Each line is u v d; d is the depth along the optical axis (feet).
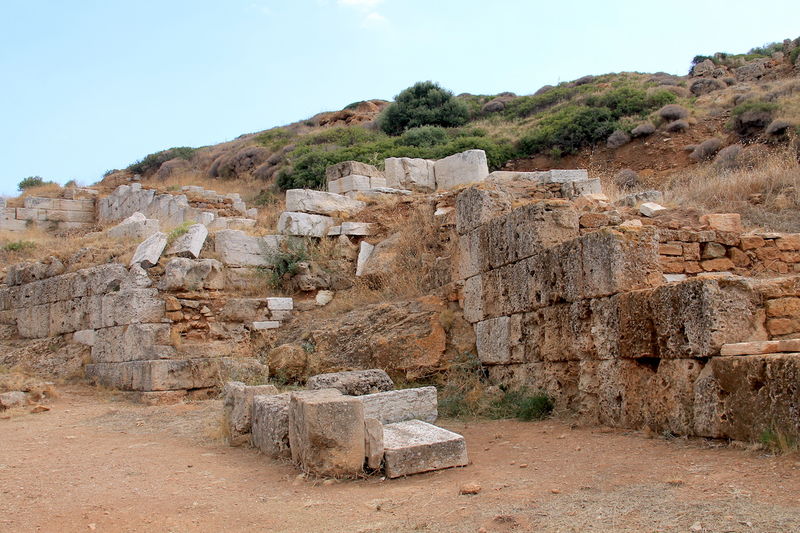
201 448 23.81
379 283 41.81
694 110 99.35
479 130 117.60
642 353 21.43
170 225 59.93
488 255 32.01
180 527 15.08
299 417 19.56
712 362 18.56
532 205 28.58
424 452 18.75
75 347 43.65
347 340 35.27
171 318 37.86
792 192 43.98
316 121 173.47
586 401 24.40
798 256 33.50
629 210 39.27
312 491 17.49
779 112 83.10
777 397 16.33
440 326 33.78
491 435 23.58
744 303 19.30
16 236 77.61
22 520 15.78
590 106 112.37
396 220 46.03
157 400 34.99
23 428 28.63
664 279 23.62
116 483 19.07
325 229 46.11
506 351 29.96
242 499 17.11
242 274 42.27
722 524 12.25
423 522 14.28
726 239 33.45
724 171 63.31
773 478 14.48
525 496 15.42
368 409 24.63
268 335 39.58
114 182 127.54
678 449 18.38
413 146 107.55
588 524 13.08
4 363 44.14
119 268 40.34
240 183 120.06
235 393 25.23
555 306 26.73
